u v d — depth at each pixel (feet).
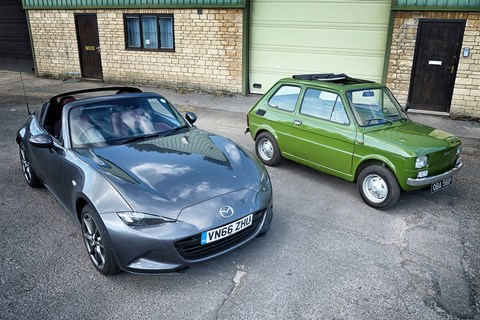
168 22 42.06
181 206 11.36
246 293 11.50
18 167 21.53
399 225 15.69
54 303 11.02
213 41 40.29
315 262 13.05
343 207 17.22
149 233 10.87
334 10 35.37
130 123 15.48
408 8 31.53
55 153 14.52
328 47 36.58
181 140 14.92
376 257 13.43
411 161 15.52
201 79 42.24
